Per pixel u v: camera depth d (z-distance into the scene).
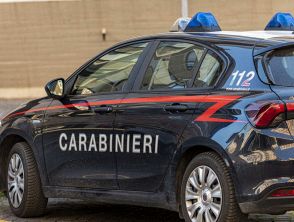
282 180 12.44
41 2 55.78
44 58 56.19
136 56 15.38
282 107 12.52
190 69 14.26
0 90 56.28
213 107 13.30
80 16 55.91
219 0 55.69
